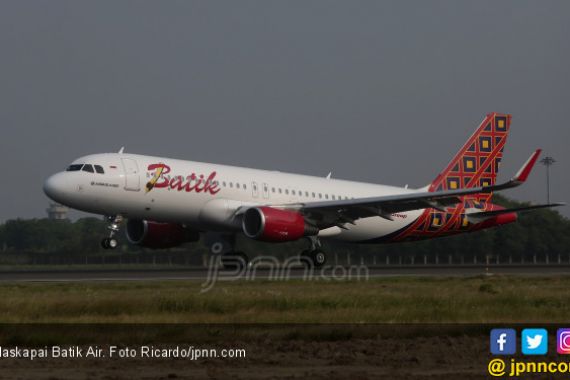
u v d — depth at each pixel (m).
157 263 180.38
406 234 144.75
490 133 154.25
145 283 96.88
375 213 129.75
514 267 163.75
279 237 120.38
